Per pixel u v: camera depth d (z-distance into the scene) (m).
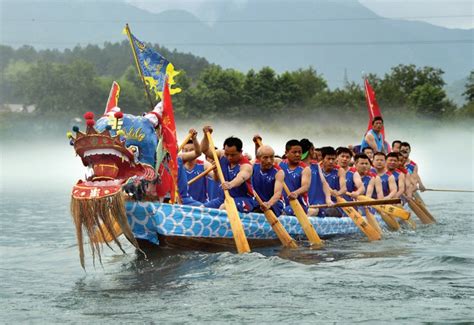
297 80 167.88
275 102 148.50
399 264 17.58
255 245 20.73
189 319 12.77
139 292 14.80
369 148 32.22
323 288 14.93
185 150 22.42
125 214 16.30
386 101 143.50
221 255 18.38
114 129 17.64
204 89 147.25
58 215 31.97
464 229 26.36
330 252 19.94
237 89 148.00
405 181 28.91
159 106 19.03
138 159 17.97
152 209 17.92
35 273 17.11
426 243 22.08
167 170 18.94
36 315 13.15
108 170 16.48
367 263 17.80
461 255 19.33
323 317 12.78
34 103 157.62
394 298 14.07
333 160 25.17
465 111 139.25
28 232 25.38
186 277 16.12
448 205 37.78
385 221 26.47
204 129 20.98
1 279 16.38
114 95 20.33
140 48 21.91
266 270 16.78
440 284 15.29
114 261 18.41
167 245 18.56
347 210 23.56
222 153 21.69
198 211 18.88
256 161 21.69
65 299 14.33
